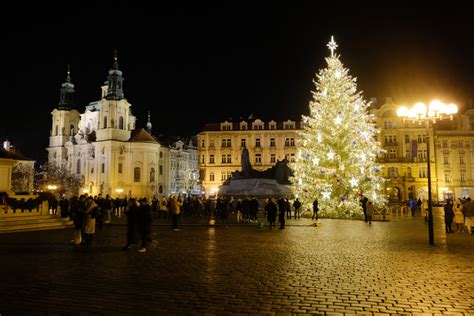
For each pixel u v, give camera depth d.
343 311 8.12
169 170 114.75
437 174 86.56
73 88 114.94
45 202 29.73
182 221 32.47
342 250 16.36
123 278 11.02
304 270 12.16
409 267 12.70
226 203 29.86
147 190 98.12
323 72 36.69
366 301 8.85
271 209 26.06
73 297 9.06
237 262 13.52
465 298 9.12
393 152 88.56
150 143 99.50
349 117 35.25
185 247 17.25
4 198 26.66
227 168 96.31
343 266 12.83
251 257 14.56
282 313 7.98
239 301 8.78
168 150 113.81
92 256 14.80
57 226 27.66
